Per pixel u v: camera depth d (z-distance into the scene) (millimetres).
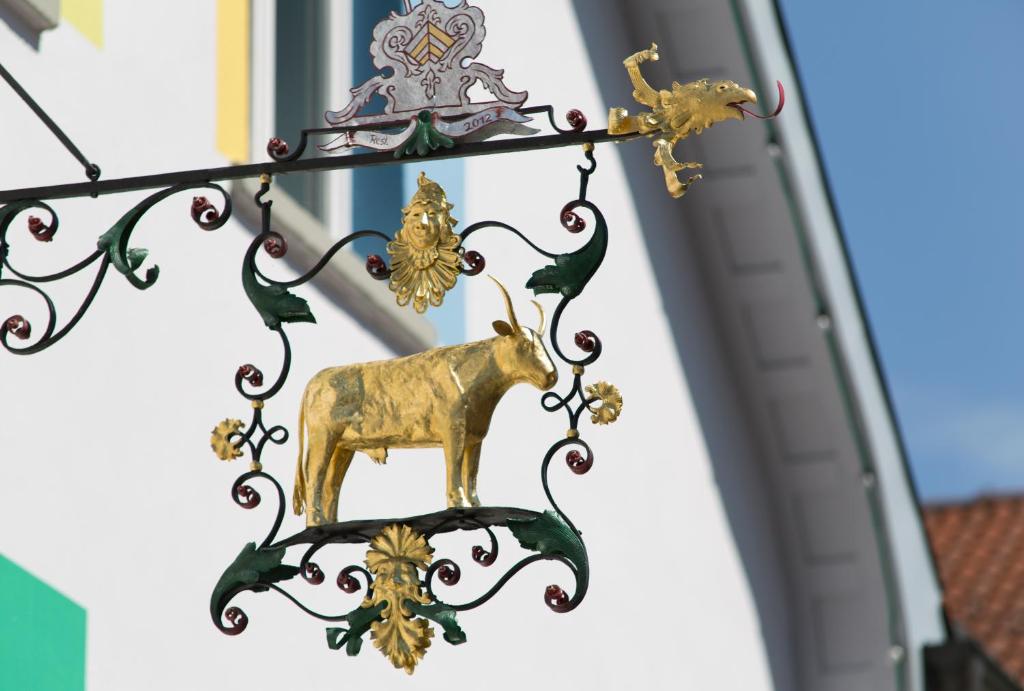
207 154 14148
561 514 8758
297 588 14555
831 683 26812
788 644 26688
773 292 25469
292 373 14797
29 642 11398
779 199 24781
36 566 11602
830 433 26359
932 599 27328
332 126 9117
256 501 9188
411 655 8711
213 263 14055
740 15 23422
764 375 26125
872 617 26844
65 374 12211
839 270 25562
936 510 41156
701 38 23750
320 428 9078
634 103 23734
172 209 13633
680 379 23953
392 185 16734
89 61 12898
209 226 9391
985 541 39438
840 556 26844
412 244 8922
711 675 23297
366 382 9078
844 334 25641
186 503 13273
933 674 27375
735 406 26078
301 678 14406
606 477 20891
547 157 20938
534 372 8844
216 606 9016
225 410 13938
